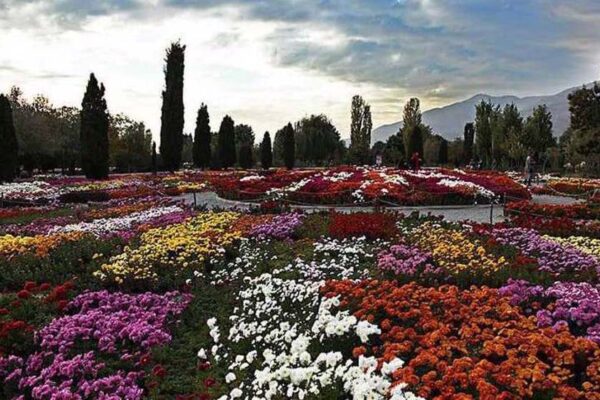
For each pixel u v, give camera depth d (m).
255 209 17.19
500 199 20.94
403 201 19.69
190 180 33.38
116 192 25.52
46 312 7.72
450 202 20.00
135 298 8.20
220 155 51.41
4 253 10.95
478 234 12.34
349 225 12.57
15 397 5.61
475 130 64.31
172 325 7.41
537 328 5.83
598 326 5.79
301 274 9.24
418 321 6.20
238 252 11.05
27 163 46.88
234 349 6.53
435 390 4.73
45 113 54.50
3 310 7.43
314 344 6.05
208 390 5.65
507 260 9.62
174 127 45.38
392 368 4.87
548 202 22.80
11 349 6.54
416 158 33.66
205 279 9.49
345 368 5.00
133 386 5.59
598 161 43.22
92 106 36.75
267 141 53.00
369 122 71.06
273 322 7.11
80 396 5.39
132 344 6.76
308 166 63.81
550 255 10.35
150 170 54.25
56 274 9.57
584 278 8.35
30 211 20.14
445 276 8.29
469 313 6.26
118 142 58.12
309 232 12.82
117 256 10.13
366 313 6.50
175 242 10.94
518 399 4.39
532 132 53.16
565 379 4.79
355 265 9.89
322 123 71.88
